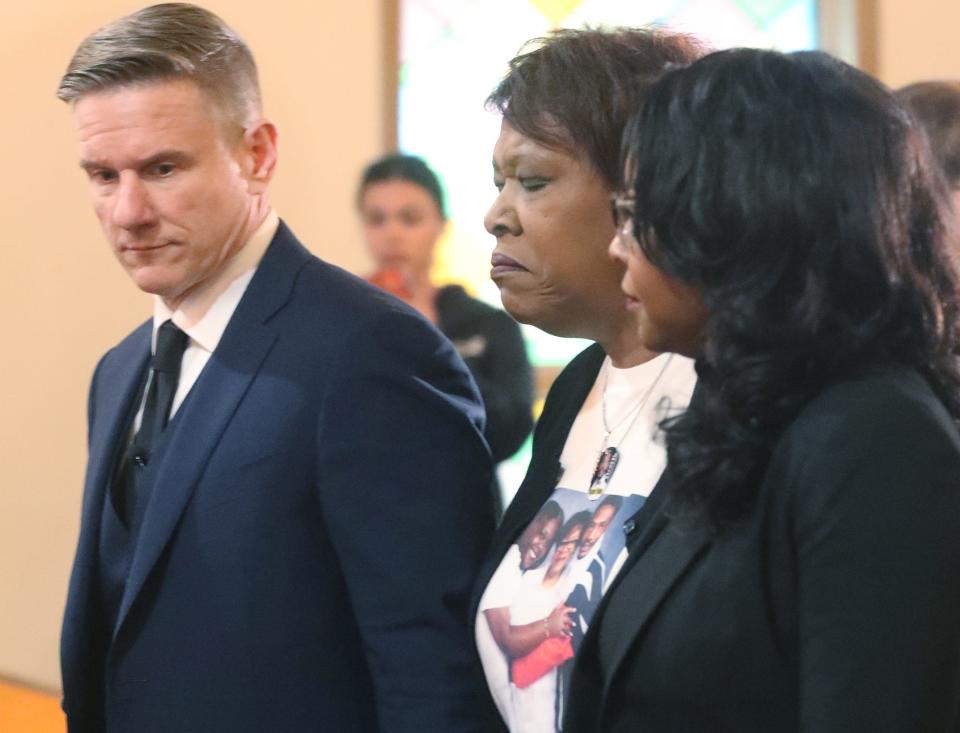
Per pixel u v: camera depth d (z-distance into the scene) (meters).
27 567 5.60
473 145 5.79
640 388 2.13
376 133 5.64
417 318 2.46
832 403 1.53
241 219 2.50
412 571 2.32
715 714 1.60
